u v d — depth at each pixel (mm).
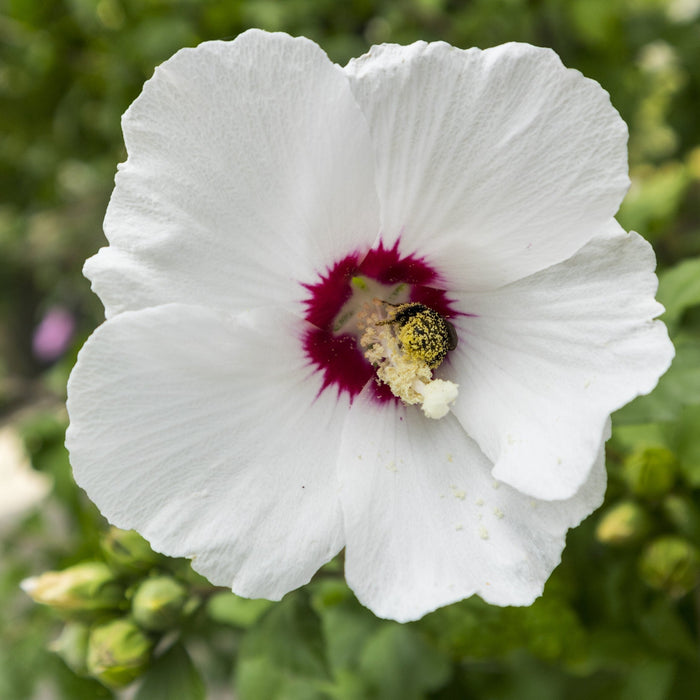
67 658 237
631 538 246
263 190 190
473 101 190
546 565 199
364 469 206
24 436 361
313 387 209
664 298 253
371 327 217
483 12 361
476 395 210
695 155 431
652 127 461
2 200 508
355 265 210
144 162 187
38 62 417
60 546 373
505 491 204
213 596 236
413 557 201
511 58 188
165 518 191
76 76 427
